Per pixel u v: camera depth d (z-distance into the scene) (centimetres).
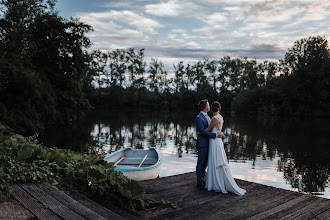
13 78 2092
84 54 3341
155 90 6988
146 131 2423
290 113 4850
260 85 5666
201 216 383
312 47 5025
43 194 337
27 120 2141
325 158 1259
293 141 1819
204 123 529
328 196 733
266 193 495
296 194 489
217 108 520
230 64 7119
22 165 385
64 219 276
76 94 3141
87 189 396
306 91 4916
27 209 295
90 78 6131
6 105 2094
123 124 3059
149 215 384
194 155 1311
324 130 2562
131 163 826
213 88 7231
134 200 407
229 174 496
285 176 945
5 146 422
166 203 430
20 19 2564
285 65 5450
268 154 1360
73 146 1535
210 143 515
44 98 2509
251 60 6925
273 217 380
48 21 2973
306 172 1001
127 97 6556
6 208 292
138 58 6562
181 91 7188
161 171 980
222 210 407
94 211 320
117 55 6469
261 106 5241
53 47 2889
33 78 2216
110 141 1770
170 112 6056
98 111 5834
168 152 1396
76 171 414
